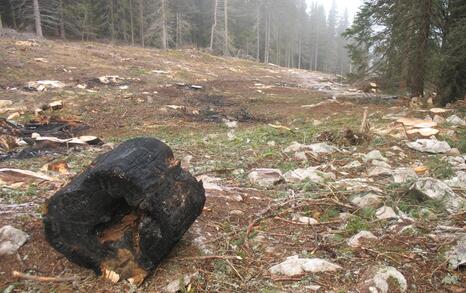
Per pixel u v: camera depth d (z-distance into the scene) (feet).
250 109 49.90
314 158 24.36
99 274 11.21
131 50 91.09
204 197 12.39
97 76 59.26
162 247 11.13
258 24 159.22
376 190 17.90
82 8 117.70
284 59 194.59
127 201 10.71
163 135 35.14
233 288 11.06
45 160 24.68
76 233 10.93
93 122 39.37
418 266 12.12
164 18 117.08
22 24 112.16
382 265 11.82
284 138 30.60
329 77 111.45
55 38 108.88
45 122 37.73
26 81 51.55
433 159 24.41
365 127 30.19
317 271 11.74
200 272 11.65
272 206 16.72
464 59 41.63
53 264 11.64
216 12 133.08
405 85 52.19
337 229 14.83
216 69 86.48
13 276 11.02
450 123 33.53
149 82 60.44
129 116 42.09
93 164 11.21
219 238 13.69
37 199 15.89
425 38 45.34
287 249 13.32
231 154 25.88
